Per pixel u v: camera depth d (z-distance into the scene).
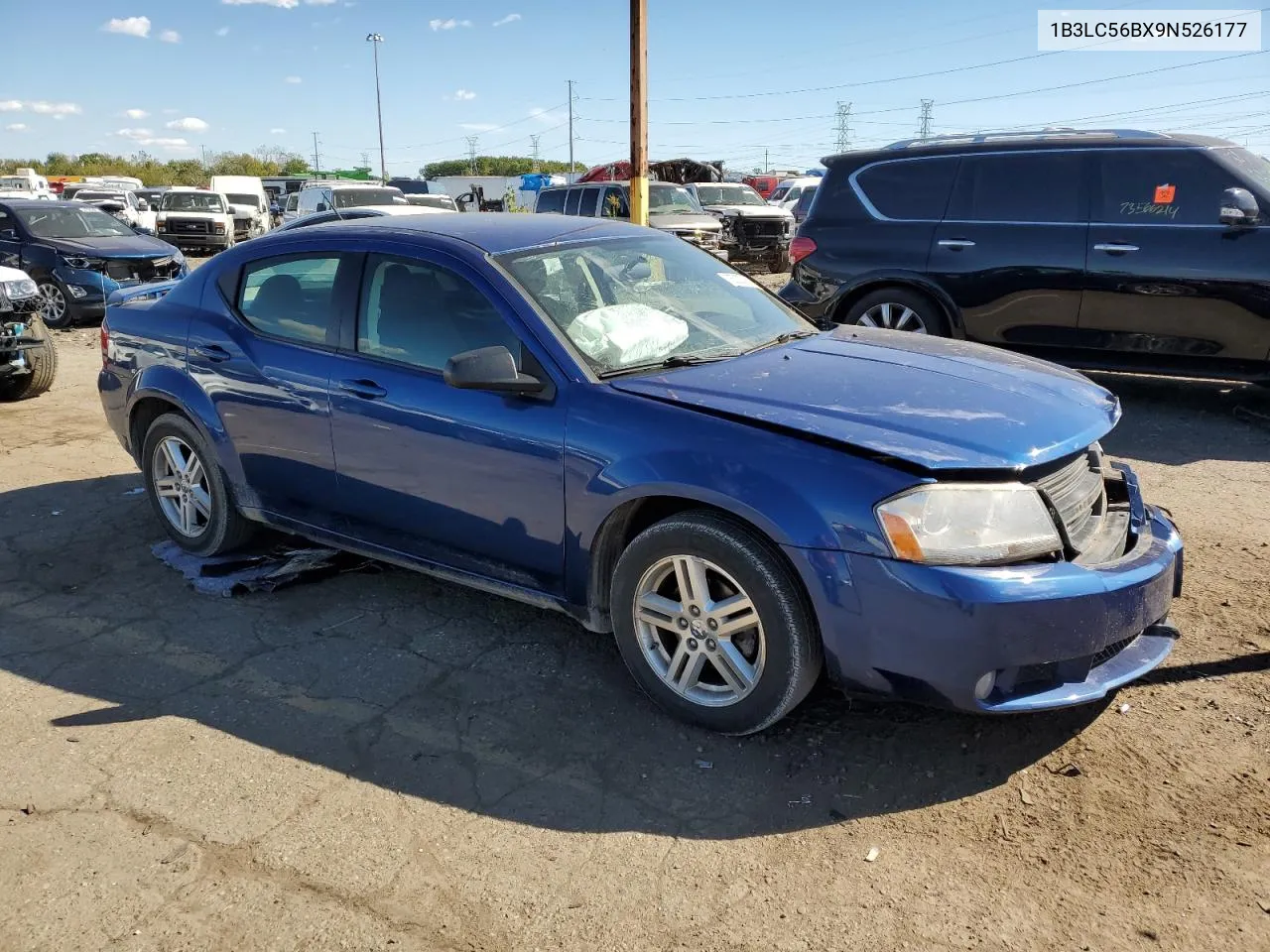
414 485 3.75
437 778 3.05
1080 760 3.05
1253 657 3.62
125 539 5.07
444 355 3.68
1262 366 6.57
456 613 4.18
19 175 48.66
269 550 4.75
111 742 3.28
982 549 2.76
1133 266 6.73
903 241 7.55
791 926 2.43
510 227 4.08
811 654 2.98
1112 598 2.85
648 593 3.27
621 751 3.17
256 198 33.22
